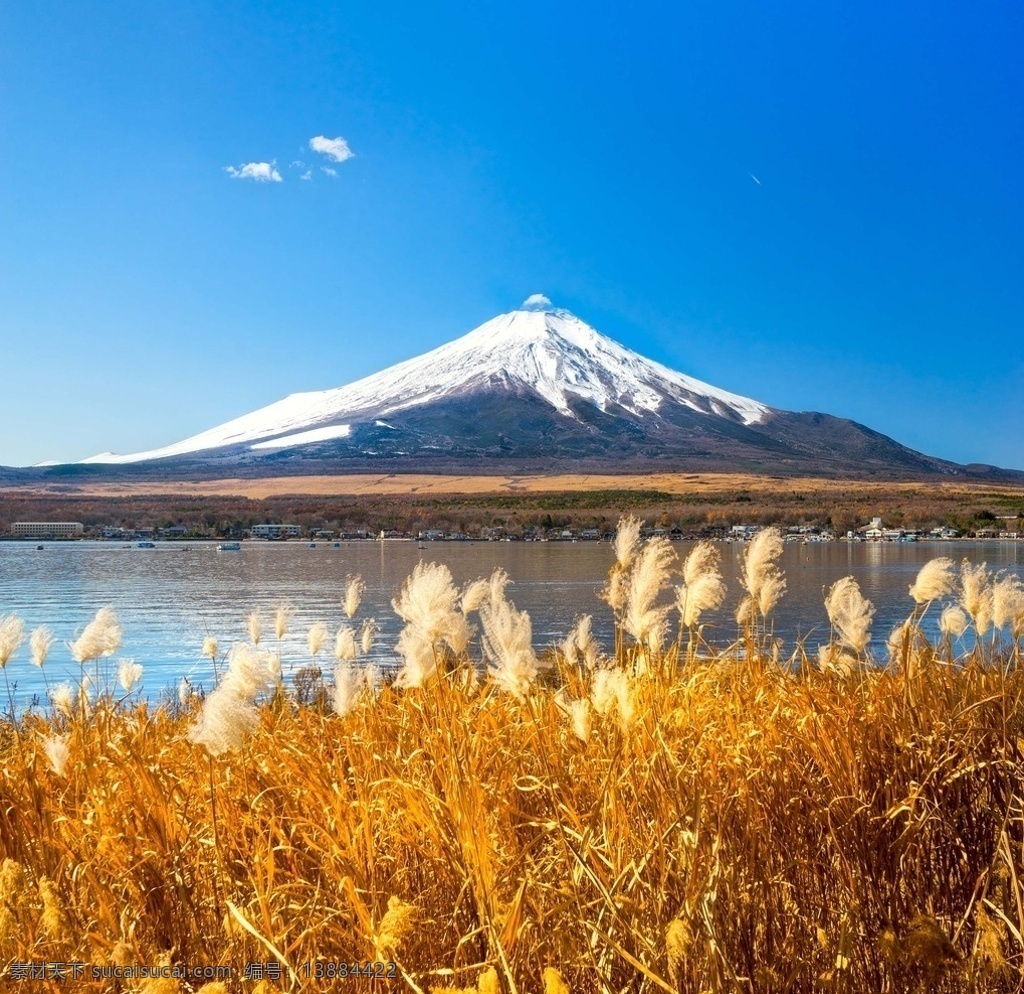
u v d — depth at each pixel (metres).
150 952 3.03
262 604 43.09
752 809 3.70
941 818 3.84
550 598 43.53
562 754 4.24
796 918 3.47
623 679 3.96
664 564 5.04
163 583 57.84
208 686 18.31
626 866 3.25
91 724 5.60
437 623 4.09
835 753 4.17
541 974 3.03
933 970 2.81
